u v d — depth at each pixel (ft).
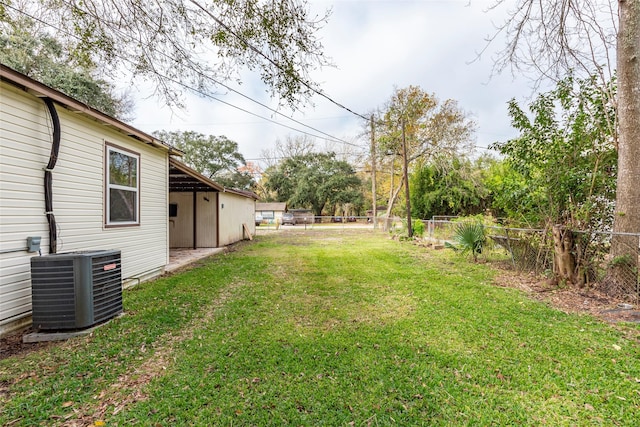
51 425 5.74
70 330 9.96
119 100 41.22
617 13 14.39
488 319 11.07
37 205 10.74
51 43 22.15
